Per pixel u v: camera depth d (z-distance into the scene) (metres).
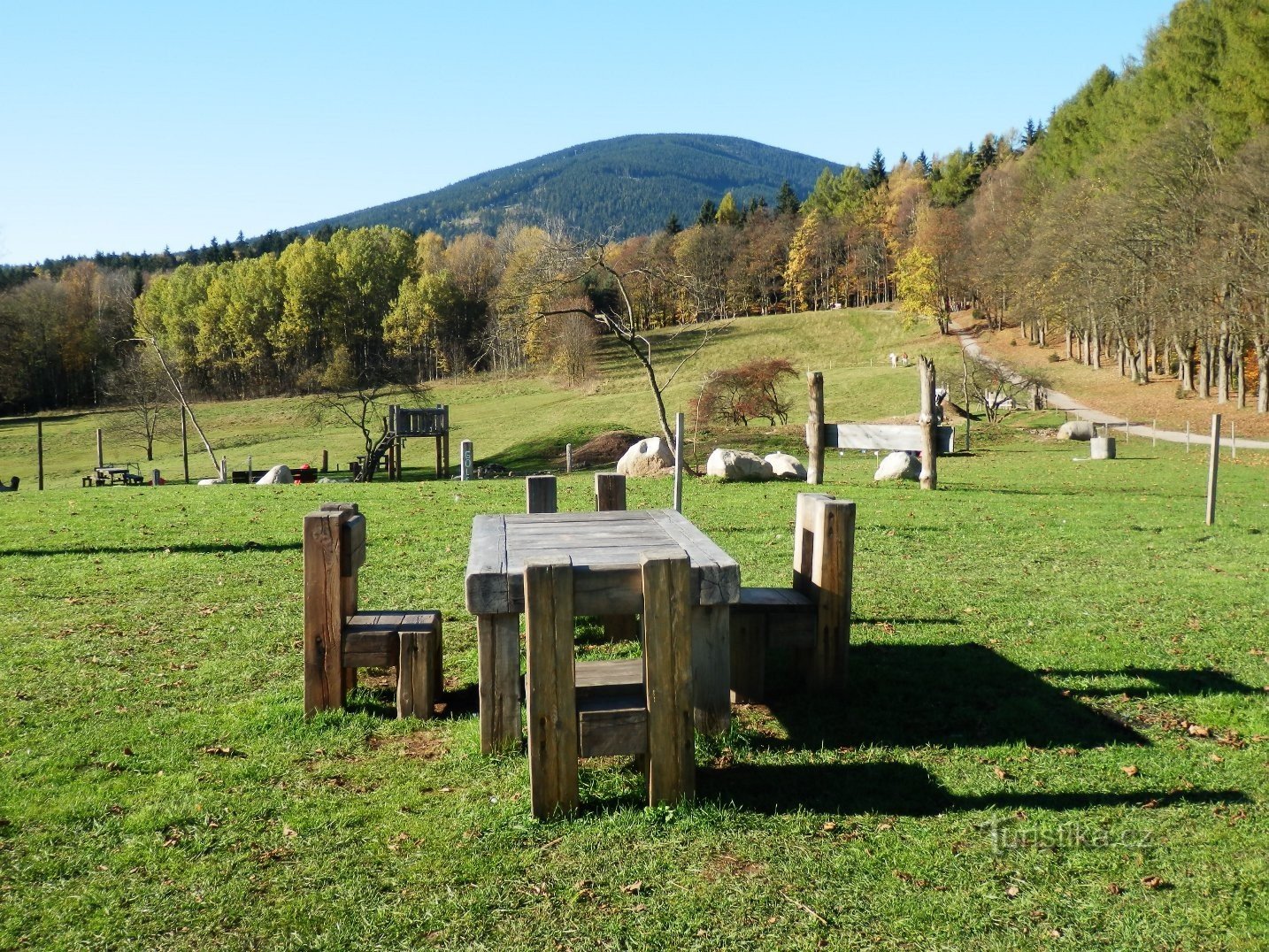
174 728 6.53
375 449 41.09
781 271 132.12
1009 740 6.32
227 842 4.95
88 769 5.86
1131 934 4.17
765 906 4.39
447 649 8.41
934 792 5.54
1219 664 7.92
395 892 4.51
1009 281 79.38
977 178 124.44
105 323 116.50
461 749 6.09
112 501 18.09
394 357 108.38
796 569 7.65
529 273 31.59
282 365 112.38
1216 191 46.72
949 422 49.72
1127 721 6.68
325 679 6.67
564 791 5.17
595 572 5.45
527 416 66.88
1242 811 5.26
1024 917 4.30
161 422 67.69
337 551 6.64
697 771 5.82
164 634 8.84
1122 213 53.53
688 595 5.18
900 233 122.31
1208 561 12.42
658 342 100.00
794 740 6.33
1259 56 49.25
